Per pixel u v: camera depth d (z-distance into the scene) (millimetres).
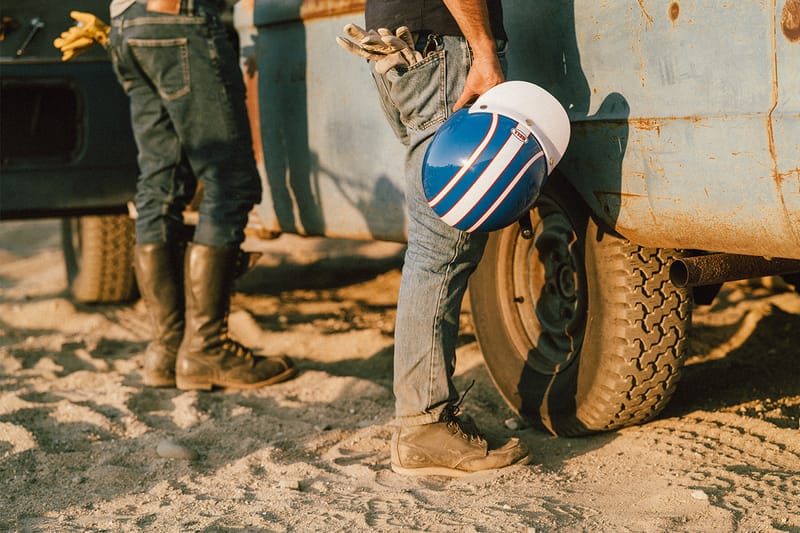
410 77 2859
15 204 4805
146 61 3973
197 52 3951
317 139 4125
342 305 5844
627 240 3088
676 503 2746
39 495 3174
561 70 3029
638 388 3168
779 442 3209
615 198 2934
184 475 3295
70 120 4914
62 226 6352
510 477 3055
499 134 2674
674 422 3457
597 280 3156
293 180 4328
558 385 3365
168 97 3998
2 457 3482
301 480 3162
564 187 3193
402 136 3119
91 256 5914
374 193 3861
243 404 4035
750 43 2459
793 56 2369
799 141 2367
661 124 2719
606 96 2893
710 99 2574
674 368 3178
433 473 3104
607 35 2854
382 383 4301
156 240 4246
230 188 4109
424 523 2709
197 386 4184
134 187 4926
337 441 3545
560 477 3045
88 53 4828
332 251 7457
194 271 4121
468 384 4117
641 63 2756
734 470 2986
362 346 4887
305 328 5312
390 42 2811
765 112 2438
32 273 7723
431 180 2742
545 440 3438
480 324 3668
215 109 4008
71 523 2912
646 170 2795
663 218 2795
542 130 2729
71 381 4445
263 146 4496
